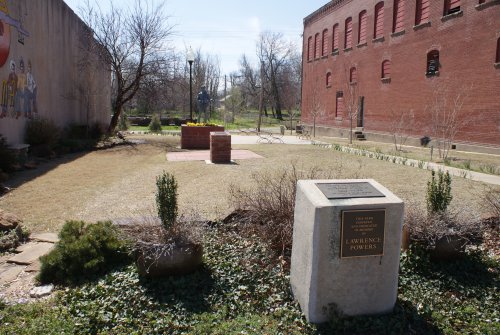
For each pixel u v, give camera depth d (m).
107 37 22.73
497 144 18.69
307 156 16.59
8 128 13.31
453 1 21.52
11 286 4.63
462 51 20.62
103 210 7.67
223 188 9.56
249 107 88.69
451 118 19.67
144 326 3.73
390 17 26.84
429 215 5.41
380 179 11.13
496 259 5.38
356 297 3.86
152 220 4.89
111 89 32.06
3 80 12.88
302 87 42.66
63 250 4.82
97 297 4.23
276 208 5.84
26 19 14.94
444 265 5.08
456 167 14.17
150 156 16.22
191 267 4.54
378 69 28.39
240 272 4.75
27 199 8.52
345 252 3.74
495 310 4.21
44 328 3.60
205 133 19.28
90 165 13.54
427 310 4.02
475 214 5.88
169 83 24.73
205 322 3.79
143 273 4.41
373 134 28.80
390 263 3.89
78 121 22.48
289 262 5.03
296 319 3.86
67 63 20.30
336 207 3.67
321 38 37.38
